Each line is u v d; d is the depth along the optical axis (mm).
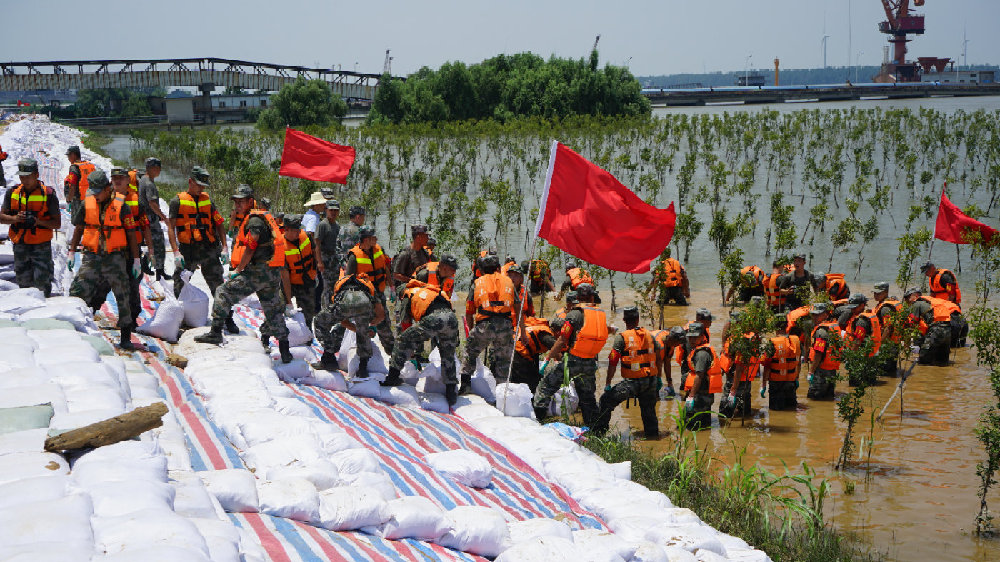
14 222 9875
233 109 122812
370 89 122062
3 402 5605
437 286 10133
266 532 4859
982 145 48625
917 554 7898
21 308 8273
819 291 16781
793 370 12492
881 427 11711
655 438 11305
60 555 3486
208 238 11102
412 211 35062
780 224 25734
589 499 7496
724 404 12211
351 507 5414
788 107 118875
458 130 66938
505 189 30875
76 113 135375
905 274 20891
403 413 9000
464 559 5547
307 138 13391
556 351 10859
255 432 6562
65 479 4387
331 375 9344
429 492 6590
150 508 4172
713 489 9164
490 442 8562
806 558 7672
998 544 8133
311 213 13898
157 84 113562
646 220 9383
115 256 8758
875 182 40281
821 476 9938
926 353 14977
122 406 5941
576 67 85812
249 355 9086
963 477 9867
